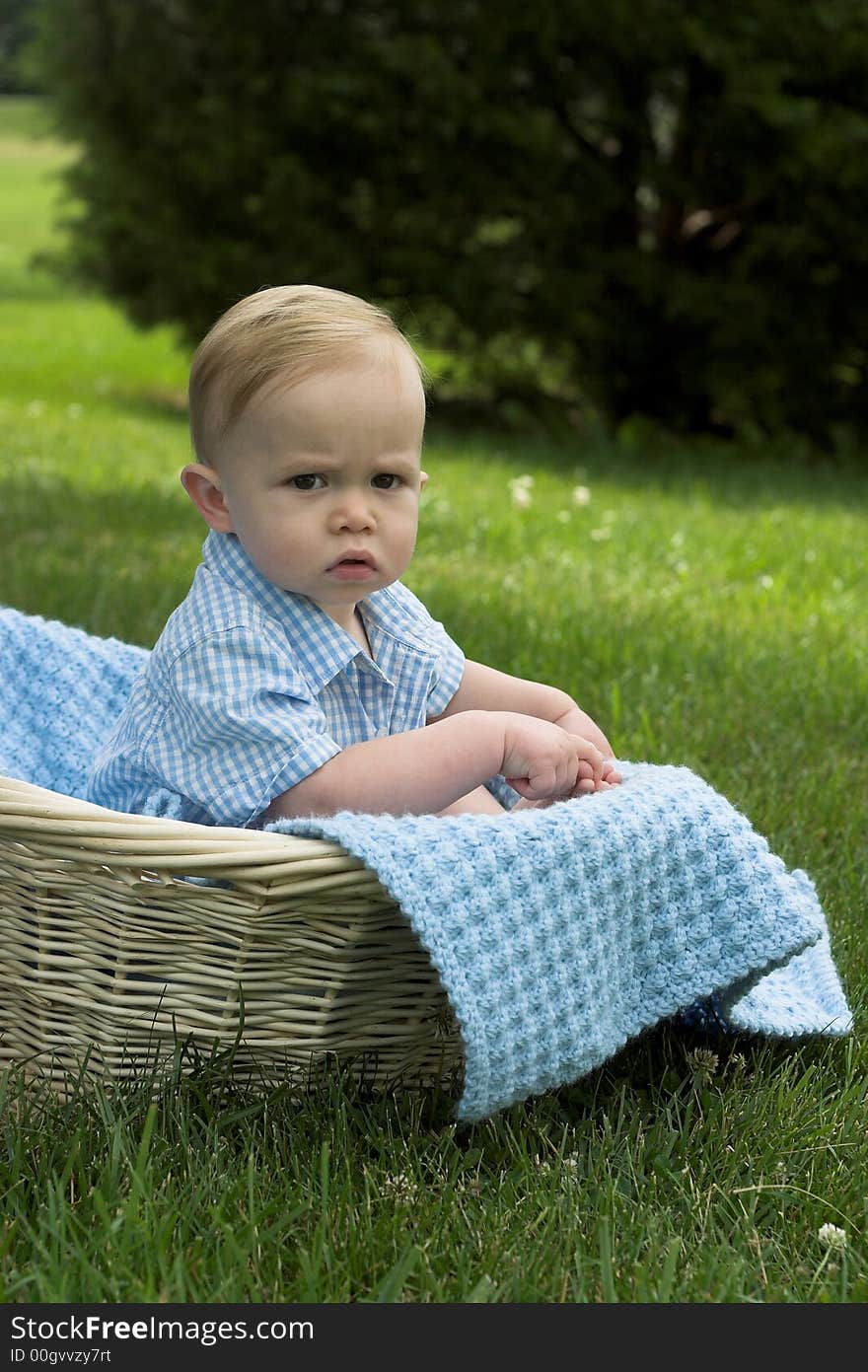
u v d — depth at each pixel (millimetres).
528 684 2934
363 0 10781
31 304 21969
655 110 11594
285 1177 2043
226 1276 1858
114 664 3242
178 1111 2143
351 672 2684
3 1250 1872
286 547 2420
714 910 2279
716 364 11352
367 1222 1962
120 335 18531
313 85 10578
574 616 5410
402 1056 2275
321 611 2580
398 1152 2154
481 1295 1848
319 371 2357
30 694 3113
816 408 11797
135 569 5844
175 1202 1956
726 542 7277
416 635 2844
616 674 4738
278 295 2523
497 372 12383
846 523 8258
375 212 11008
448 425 12383
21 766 3023
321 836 2074
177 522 6926
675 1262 1914
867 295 11219
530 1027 2057
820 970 2791
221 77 11156
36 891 2160
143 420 11562
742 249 11508
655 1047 2582
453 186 10844
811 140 10266
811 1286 1919
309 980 2143
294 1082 2229
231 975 2139
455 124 10492
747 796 3752
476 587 5844
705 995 2301
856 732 4406
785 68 10312
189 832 2037
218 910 2078
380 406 2391
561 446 11664
